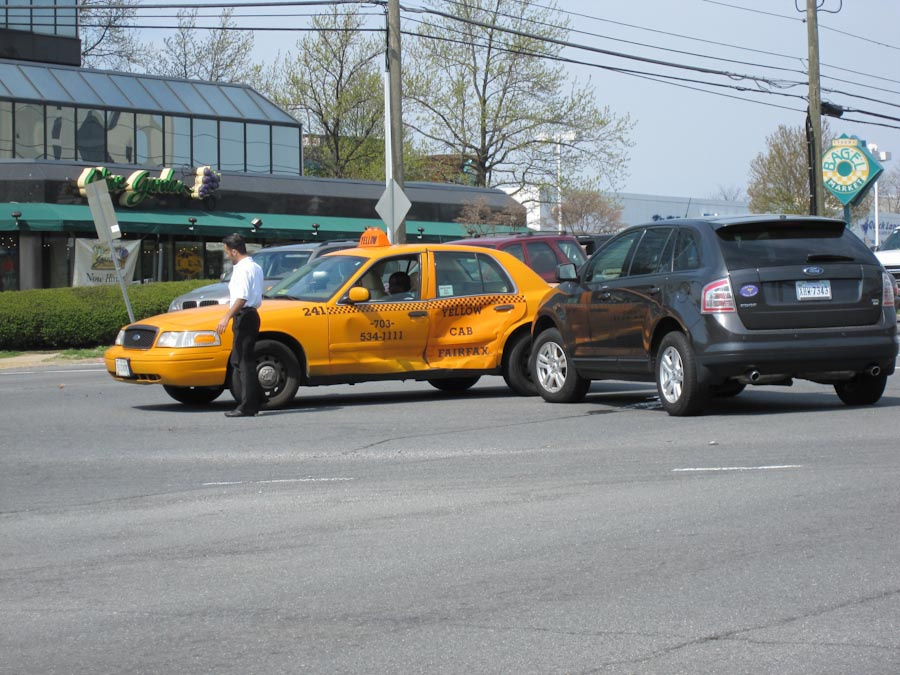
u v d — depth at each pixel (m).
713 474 9.64
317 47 63.22
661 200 71.31
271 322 14.81
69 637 5.92
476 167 58.84
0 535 8.17
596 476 9.73
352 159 64.31
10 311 27.88
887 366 12.98
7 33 49.38
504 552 7.34
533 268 21.83
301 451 11.52
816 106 37.06
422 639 5.73
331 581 6.79
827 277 12.78
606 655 5.45
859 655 5.38
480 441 11.85
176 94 47.94
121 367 14.97
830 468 9.75
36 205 39.75
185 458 11.27
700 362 12.70
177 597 6.55
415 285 15.77
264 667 5.39
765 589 6.43
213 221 43.69
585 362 14.66
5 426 13.82
